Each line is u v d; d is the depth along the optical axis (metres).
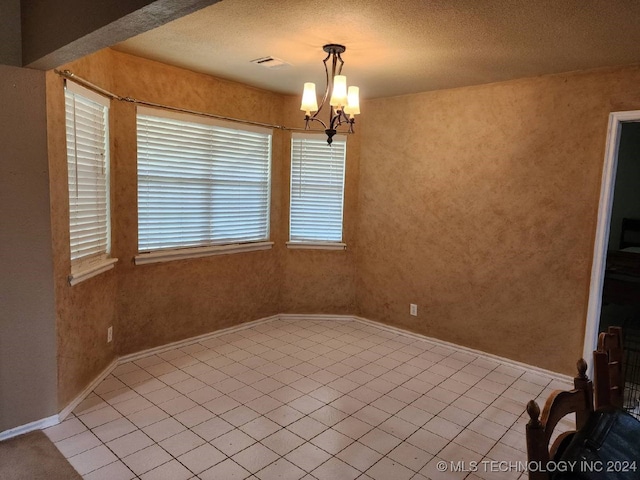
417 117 4.16
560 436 1.31
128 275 3.50
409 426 2.75
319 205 4.73
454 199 3.96
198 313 4.05
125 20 1.67
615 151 3.11
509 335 3.72
